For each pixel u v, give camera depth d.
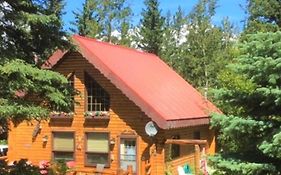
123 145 21.62
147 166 20.86
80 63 22.64
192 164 24.09
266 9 31.30
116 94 21.83
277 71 11.51
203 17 45.28
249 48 12.02
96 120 22.27
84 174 21.17
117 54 25.31
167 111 20.94
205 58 41.06
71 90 15.63
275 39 11.70
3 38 14.56
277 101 11.46
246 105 12.86
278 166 12.41
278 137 10.98
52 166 18.73
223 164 12.30
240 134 12.41
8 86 13.54
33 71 13.74
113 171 21.66
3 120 14.32
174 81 27.78
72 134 22.80
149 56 30.55
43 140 23.42
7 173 14.88
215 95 13.05
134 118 21.38
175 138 21.88
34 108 13.72
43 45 15.47
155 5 47.28
